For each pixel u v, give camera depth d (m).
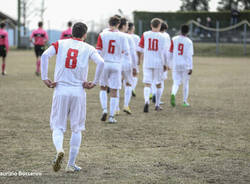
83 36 19.94
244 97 46.22
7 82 56.84
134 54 34.34
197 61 111.00
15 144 24.86
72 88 19.23
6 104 39.19
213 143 25.64
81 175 19.38
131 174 19.52
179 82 39.47
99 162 21.45
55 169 18.39
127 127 30.11
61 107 19.25
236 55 136.75
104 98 31.50
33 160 21.67
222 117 34.44
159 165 20.98
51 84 19.33
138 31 156.75
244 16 158.25
